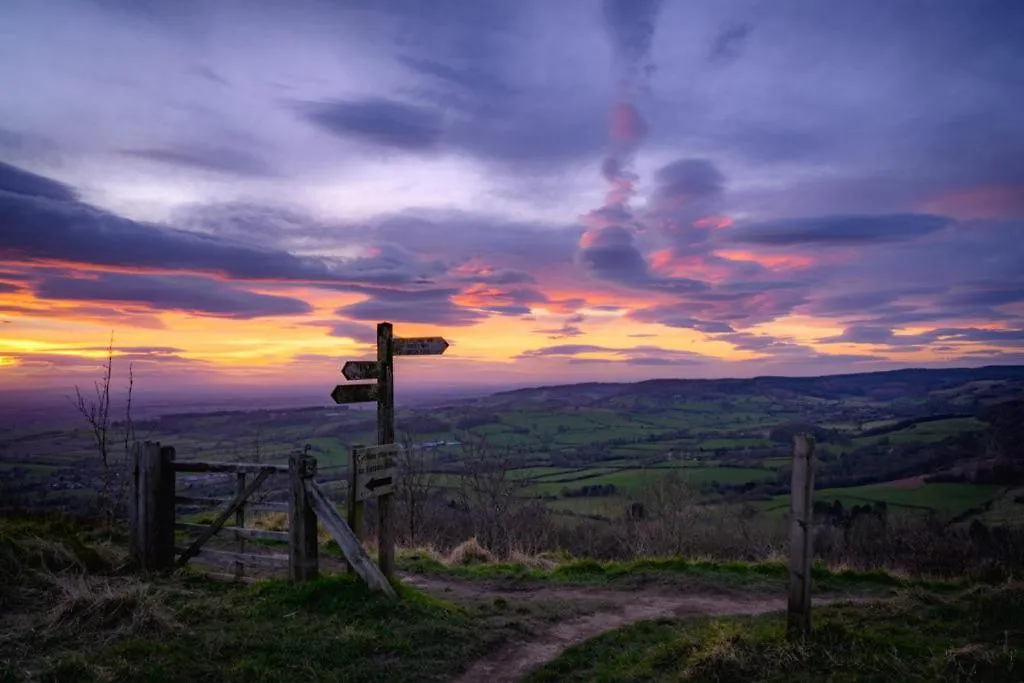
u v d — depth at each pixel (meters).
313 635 6.83
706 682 5.92
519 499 25.33
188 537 12.81
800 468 6.68
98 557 9.02
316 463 8.56
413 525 20.11
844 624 7.23
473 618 8.17
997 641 6.39
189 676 5.74
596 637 7.85
